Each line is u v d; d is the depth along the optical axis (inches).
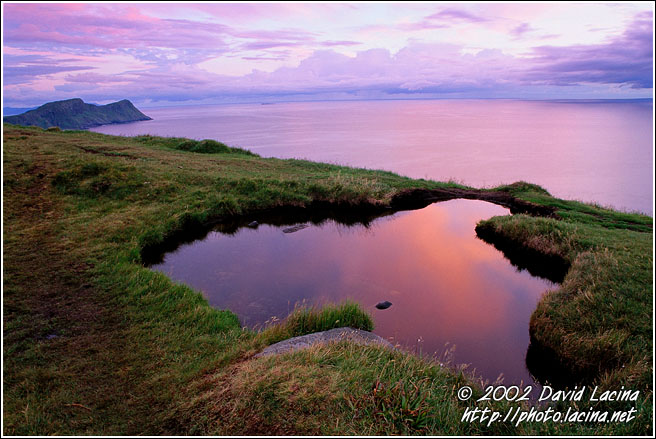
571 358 329.7
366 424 209.6
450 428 214.8
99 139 1299.2
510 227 641.0
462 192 962.7
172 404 238.5
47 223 596.7
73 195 719.7
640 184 2114.9
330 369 254.1
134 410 236.5
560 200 856.9
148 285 421.1
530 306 450.6
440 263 573.9
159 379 267.3
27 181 745.6
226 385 242.8
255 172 983.6
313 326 361.1
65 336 323.6
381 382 240.8
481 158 3149.6
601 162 2977.4
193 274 518.3
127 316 358.9
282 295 462.6
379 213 828.0
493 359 349.7
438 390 254.7
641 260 468.4
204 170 950.4
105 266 462.6
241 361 283.1
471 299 464.4
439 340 377.7
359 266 557.9
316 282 501.4
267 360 263.0
